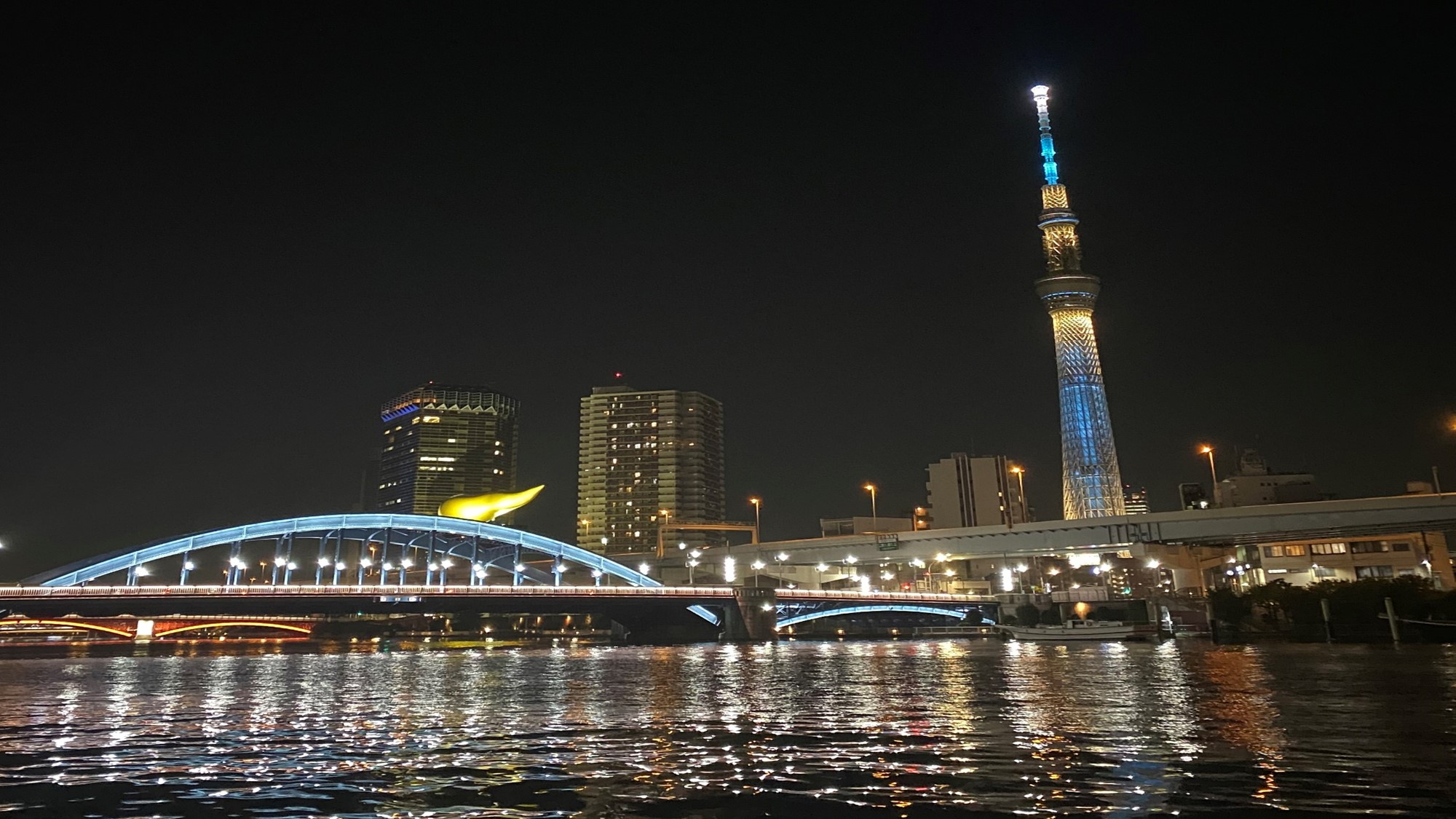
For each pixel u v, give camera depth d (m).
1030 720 41.28
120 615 134.25
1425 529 164.50
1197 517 178.25
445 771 30.36
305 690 65.75
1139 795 25.33
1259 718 39.94
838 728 39.75
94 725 44.28
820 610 182.38
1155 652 104.69
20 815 25.28
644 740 36.91
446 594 141.88
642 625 185.00
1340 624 115.81
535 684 68.44
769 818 23.61
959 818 23.25
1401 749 31.27
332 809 25.33
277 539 156.38
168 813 25.19
